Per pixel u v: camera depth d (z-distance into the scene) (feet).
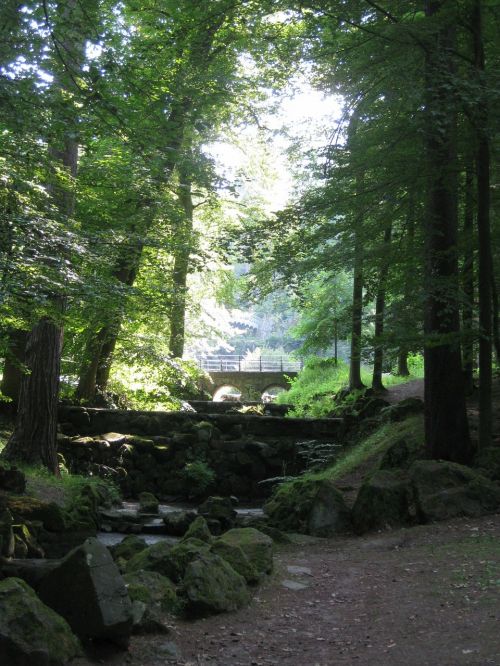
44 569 19.27
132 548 26.96
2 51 29.04
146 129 32.53
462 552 26.45
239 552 23.72
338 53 41.52
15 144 33.37
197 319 100.12
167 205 55.83
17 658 14.64
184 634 18.69
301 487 40.63
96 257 34.27
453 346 39.17
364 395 75.87
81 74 29.89
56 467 55.77
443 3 37.11
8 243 29.04
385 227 43.37
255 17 42.80
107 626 16.43
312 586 24.04
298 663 16.84
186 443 72.64
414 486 34.47
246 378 118.21
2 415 66.49
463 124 40.68
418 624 18.97
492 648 16.46
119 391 84.58
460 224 52.19
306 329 87.76
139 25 51.57
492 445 40.19
